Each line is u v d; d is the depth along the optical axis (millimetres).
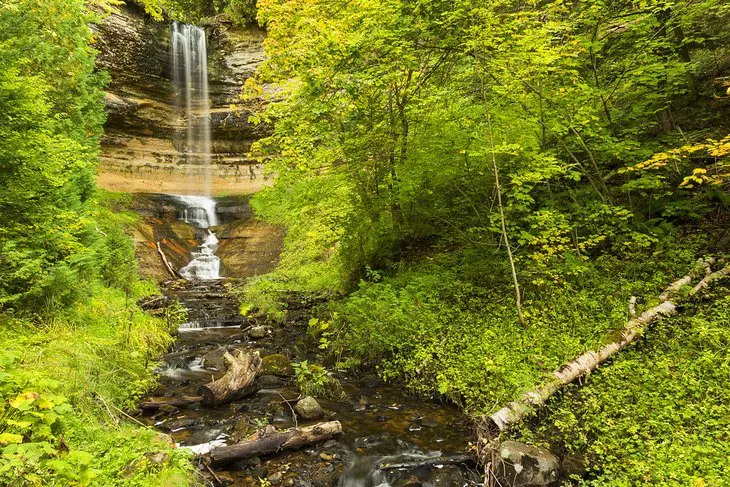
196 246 19656
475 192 9156
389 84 8773
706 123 8586
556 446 4633
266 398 6461
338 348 8125
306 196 10086
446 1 7090
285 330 10148
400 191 9102
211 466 4496
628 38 8758
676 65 7652
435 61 8836
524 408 5012
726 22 9461
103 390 5352
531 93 8172
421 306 7953
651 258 7273
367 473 4555
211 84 27781
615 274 7359
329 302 10594
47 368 5000
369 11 7336
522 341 6332
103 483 3355
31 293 6434
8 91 6066
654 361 5391
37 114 6859
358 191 10070
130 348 7398
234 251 19484
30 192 6473
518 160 8000
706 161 8039
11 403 2631
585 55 8969
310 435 5059
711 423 4152
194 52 27109
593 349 5738
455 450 4961
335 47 7277
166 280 16266
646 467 3830
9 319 5977
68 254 7805
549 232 7145
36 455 2432
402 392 6625
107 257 10164
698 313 5898
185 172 25531
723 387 4641
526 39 7020
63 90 9648
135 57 24016
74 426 4109
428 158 8555
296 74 8156
